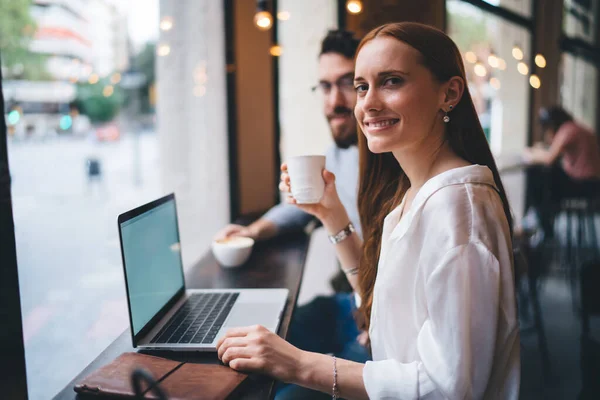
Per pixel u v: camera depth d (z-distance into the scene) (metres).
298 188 1.33
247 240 1.73
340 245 1.40
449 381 0.80
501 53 4.60
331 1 2.85
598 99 6.72
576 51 5.59
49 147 1.96
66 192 2.03
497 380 0.88
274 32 2.76
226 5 2.58
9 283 0.95
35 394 1.43
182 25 2.41
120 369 0.86
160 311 1.16
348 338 1.81
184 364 0.90
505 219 0.90
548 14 4.93
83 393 0.79
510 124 4.84
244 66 2.67
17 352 0.96
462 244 0.83
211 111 2.52
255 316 1.17
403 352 0.96
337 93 1.95
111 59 2.29
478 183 0.89
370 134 0.97
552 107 4.65
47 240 1.92
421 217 0.91
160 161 2.42
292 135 2.91
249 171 2.75
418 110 0.93
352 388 0.87
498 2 4.14
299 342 1.81
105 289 1.98
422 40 0.93
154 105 2.40
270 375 0.88
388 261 0.97
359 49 0.98
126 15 2.31
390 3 2.90
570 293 3.75
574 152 4.48
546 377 2.54
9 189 0.94
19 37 1.81
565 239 5.11
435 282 0.83
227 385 0.82
